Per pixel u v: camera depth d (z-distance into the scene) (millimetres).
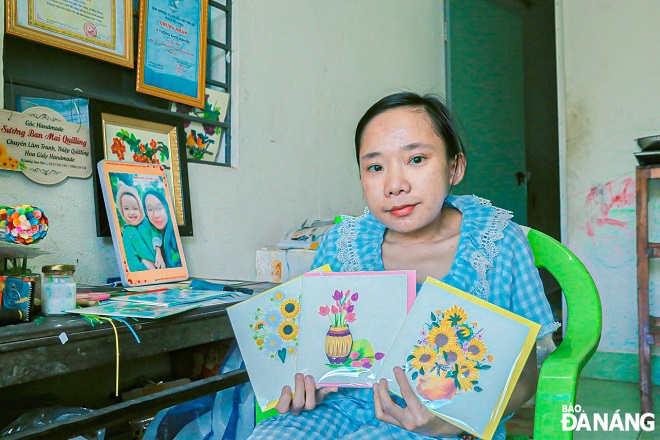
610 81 3039
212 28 2070
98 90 1693
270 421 844
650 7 2953
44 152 1463
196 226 1925
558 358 786
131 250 1524
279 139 2336
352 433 803
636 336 2924
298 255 2039
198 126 1994
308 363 799
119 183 1564
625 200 2982
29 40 1475
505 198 4359
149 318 1048
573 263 968
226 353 1662
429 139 823
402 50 3287
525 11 4605
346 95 2781
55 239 1492
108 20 1670
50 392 1517
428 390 725
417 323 761
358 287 816
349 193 2795
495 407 701
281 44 2361
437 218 940
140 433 1427
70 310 1056
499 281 870
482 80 4125
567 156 3148
